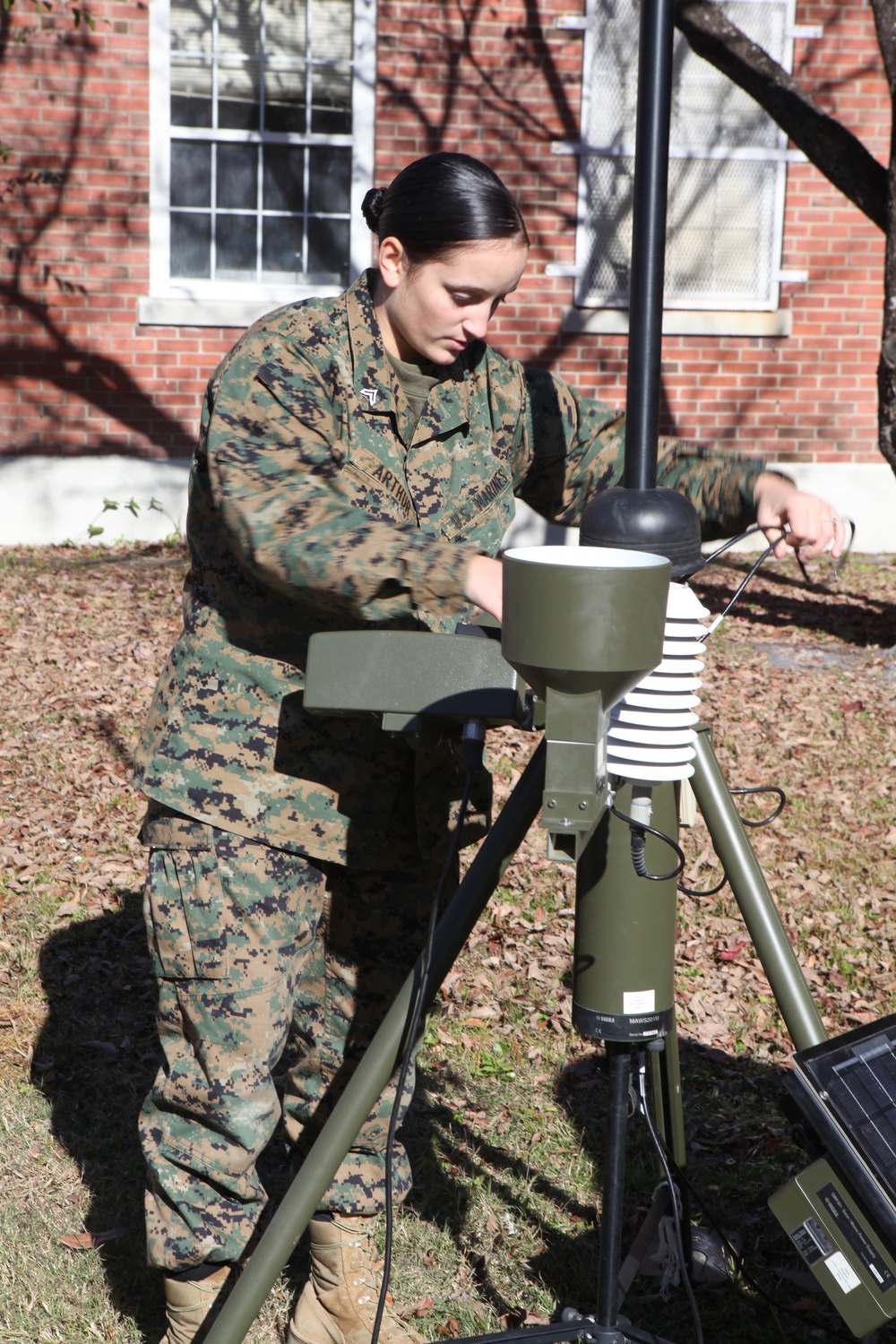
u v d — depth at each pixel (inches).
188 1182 73.8
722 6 335.0
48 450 333.1
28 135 319.6
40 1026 122.3
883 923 150.1
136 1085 113.8
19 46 315.3
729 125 343.3
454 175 62.5
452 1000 130.6
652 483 56.4
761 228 347.9
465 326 65.0
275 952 71.7
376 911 77.1
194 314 331.6
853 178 246.7
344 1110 60.8
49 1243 93.0
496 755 193.9
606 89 335.0
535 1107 112.7
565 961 139.2
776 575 322.7
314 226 342.0
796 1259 94.0
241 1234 74.6
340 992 79.4
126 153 324.8
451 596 54.5
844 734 211.5
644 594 48.8
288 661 70.0
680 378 349.7
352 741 71.1
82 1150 104.1
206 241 339.3
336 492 60.9
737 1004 131.5
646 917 59.5
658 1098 73.8
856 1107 58.1
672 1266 86.0
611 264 342.6
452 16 328.8
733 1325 87.4
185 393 336.2
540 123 335.0
